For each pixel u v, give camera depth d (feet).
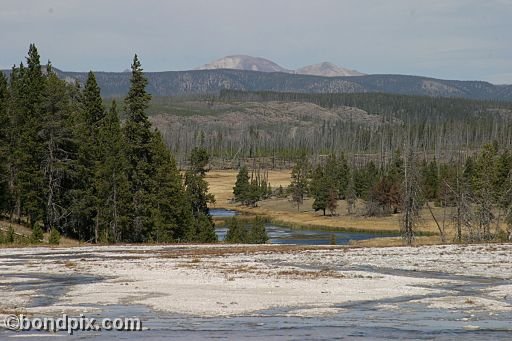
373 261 182.09
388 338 82.89
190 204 332.19
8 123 300.40
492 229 345.31
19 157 284.20
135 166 309.22
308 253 210.18
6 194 292.20
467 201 290.15
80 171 296.51
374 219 523.70
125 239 304.71
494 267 165.48
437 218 460.55
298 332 86.74
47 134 296.92
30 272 157.58
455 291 126.00
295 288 128.57
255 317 98.63
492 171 386.73
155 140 310.86
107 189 289.94
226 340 81.61
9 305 109.09
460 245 231.30
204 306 107.96
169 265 172.76
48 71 347.77
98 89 327.06
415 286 132.36
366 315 100.22
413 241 290.15
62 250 228.63
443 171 556.92
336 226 492.13
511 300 115.03
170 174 309.63
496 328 89.81
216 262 181.78
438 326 91.09
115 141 297.94
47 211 291.99
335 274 150.61
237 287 129.90
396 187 531.50
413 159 286.25
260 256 200.64
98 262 181.78
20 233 282.56
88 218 302.86
